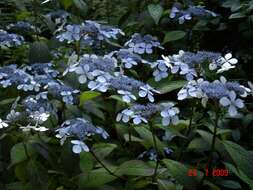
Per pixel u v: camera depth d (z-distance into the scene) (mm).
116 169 693
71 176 725
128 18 1267
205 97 659
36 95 849
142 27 1206
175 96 1047
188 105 979
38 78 860
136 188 717
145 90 724
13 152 715
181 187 721
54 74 929
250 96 1100
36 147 719
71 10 1287
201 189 746
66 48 1138
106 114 918
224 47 1348
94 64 756
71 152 723
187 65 771
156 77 797
